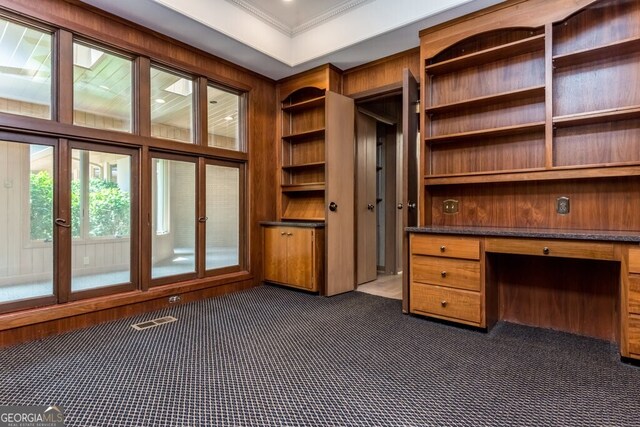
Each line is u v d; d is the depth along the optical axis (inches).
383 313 128.2
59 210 109.6
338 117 157.1
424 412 64.5
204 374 79.4
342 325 114.6
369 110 186.7
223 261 161.0
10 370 80.8
